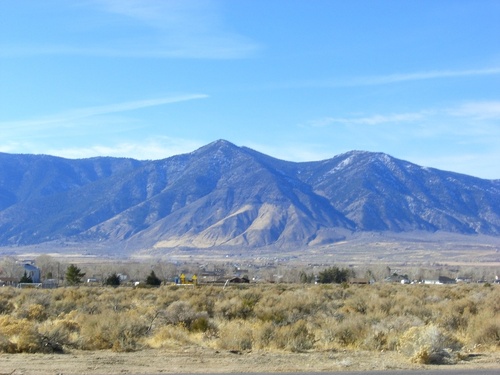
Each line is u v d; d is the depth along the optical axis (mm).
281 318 30391
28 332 22312
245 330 25203
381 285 83188
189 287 71312
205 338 25609
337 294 53594
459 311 33500
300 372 17844
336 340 24562
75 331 25578
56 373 17234
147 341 24359
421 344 20484
